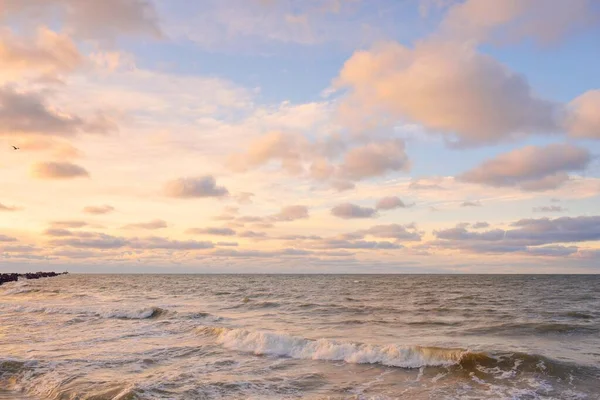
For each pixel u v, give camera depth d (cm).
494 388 1334
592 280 13075
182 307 4034
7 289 7131
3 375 1459
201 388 1293
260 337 1994
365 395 1257
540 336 2253
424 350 1684
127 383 1311
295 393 1270
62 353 1800
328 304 4212
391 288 8081
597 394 1266
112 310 3294
